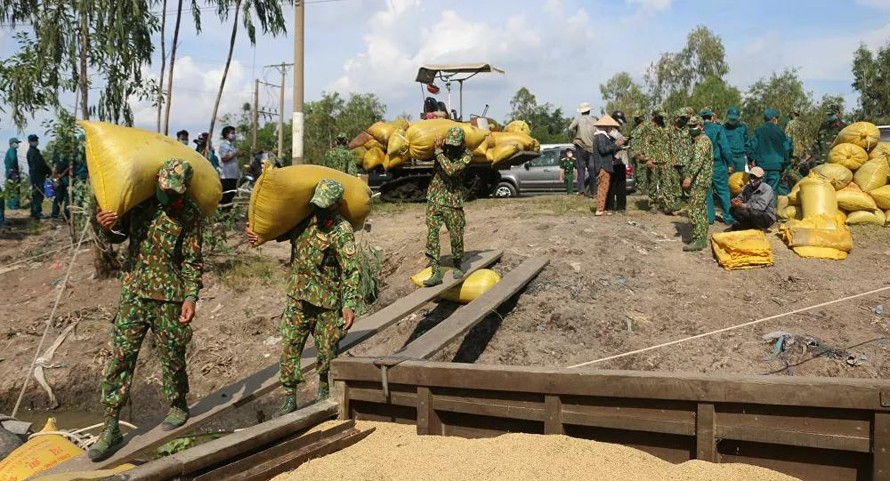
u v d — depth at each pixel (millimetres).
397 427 5184
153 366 8570
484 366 4793
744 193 9492
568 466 4145
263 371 6109
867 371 6637
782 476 3891
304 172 5566
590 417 4402
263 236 5582
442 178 7980
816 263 8461
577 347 7418
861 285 7906
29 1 10852
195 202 4902
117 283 10406
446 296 8383
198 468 4176
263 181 5305
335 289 5500
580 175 14180
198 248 4828
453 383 4828
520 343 7582
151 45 11672
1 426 6324
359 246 9125
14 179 14477
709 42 54469
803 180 9672
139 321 4691
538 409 4574
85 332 9281
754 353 7031
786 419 3854
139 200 4621
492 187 15812
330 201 5262
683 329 7480
